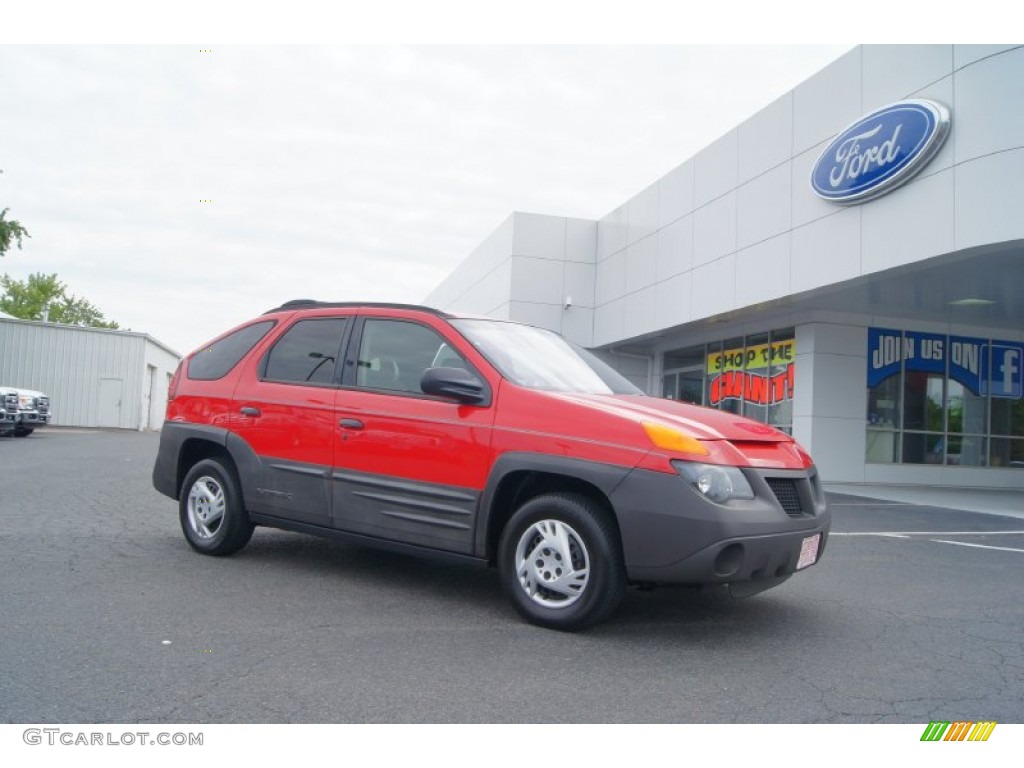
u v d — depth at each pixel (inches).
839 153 532.4
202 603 196.4
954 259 471.2
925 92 475.5
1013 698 149.6
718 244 685.3
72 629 172.1
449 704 138.4
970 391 742.5
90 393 1492.4
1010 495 666.8
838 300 623.5
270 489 230.5
